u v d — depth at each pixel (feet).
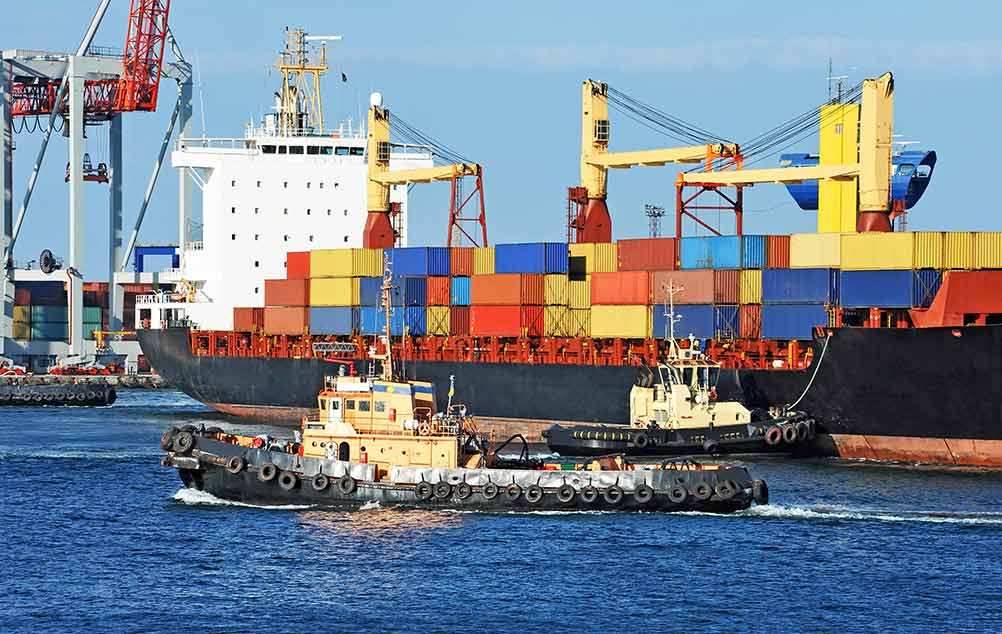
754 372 535.60
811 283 533.55
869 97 552.00
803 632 311.27
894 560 365.20
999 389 473.26
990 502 431.02
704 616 321.52
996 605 328.49
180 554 374.63
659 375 551.18
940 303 499.10
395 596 336.49
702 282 553.64
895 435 503.20
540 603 330.34
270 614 323.98
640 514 413.39
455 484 415.85
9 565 366.63
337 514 415.44
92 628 315.37
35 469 522.47
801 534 391.04
